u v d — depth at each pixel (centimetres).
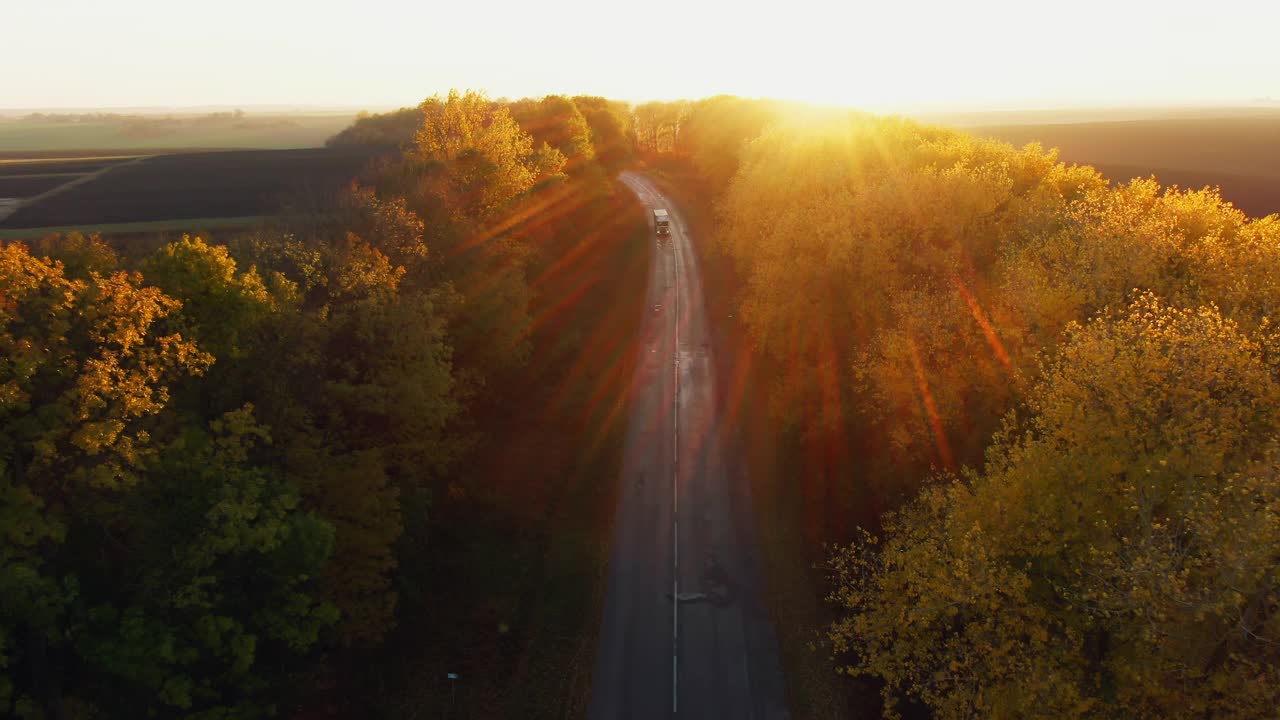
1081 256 3253
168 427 2227
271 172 9000
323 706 2589
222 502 2033
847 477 3891
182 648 2028
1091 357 2283
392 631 2961
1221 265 3161
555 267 6869
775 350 4819
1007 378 3072
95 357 2097
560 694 2755
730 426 4722
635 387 5303
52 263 2322
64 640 1919
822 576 3366
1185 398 2192
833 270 4297
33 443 1844
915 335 3319
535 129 9894
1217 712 1766
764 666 2878
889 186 4381
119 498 2058
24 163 10819
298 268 3212
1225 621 1762
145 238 5781
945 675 2230
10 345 1836
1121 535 2073
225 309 2528
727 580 3350
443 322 3384
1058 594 2277
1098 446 2219
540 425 4712
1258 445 2089
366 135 13262
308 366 2823
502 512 3778
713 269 7994
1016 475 2298
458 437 3984
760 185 6519
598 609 3172
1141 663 1872
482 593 3253
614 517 3816
